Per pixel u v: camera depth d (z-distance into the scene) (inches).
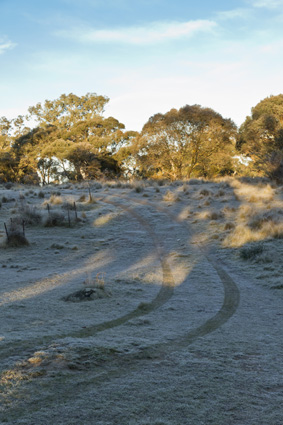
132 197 1182.9
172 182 1497.3
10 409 149.0
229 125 2053.4
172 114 2094.0
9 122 3026.6
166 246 679.7
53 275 495.2
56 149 2476.6
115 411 146.9
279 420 141.9
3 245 697.6
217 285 435.5
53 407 150.2
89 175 2477.9
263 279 454.9
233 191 1104.8
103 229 829.8
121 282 439.2
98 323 277.0
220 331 264.2
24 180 2615.7
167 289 414.3
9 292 398.9
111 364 194.5
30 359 195.6
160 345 227.5
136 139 2182.6
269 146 1763.0
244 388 169.0
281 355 215.8
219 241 677.9
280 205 911.0
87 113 2979.8
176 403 153.8
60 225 865.5
